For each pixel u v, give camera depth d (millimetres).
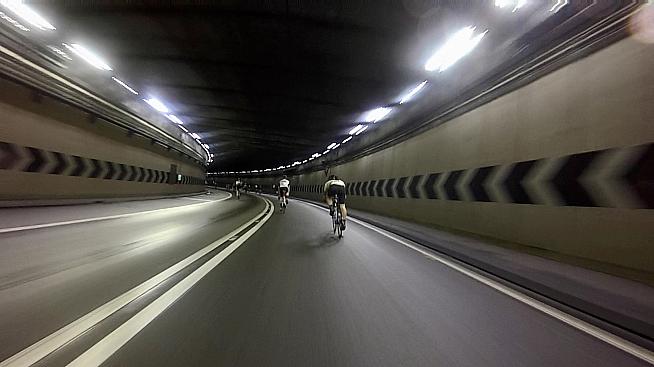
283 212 22891
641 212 5902
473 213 11719
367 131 27688
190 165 44188
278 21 11914
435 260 8289
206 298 5148
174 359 3289
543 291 5609
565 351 3650
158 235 10758
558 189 7797
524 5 7910
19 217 11430
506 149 10156
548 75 8547
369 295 5480
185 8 11391
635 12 6027
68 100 15250
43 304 4590
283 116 28141
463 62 12094
